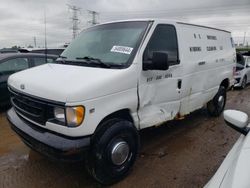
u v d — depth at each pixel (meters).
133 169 3.81
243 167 1.89
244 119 2.67
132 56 3.49
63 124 2.90
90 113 2.95
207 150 4.53
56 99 2.89
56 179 3.57
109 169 3.28
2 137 5.07
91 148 3.12
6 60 6.59
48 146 2.95
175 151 4.46
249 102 8.68
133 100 3.48
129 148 3.50
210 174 3.71
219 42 5.95
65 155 2.88
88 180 3.54
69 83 2.99
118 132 3.27
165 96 4.09
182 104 4.60
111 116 3.37
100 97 3.03
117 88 3.22
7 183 3.46
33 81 3.29
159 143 4.80
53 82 3.09
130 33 3.83
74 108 2.82
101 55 3.72
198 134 5.32
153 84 3.80
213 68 5.61
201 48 5.07
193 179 3.58
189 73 4.62
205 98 5.52
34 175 3.67
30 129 3.26
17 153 4.37
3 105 6.55
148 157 4.21
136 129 3.58
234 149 2.52
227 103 8.50
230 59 6.52
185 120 6.24
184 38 4.54
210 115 6.46
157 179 3.56
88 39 4.22
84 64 3.61
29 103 3.27
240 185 1.69
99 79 3.07
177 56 4.30
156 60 3.44
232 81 6.83
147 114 3.79
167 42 4.11
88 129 2.96
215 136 5.22
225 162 2.30
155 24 3.90
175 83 4.27
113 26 4.14
